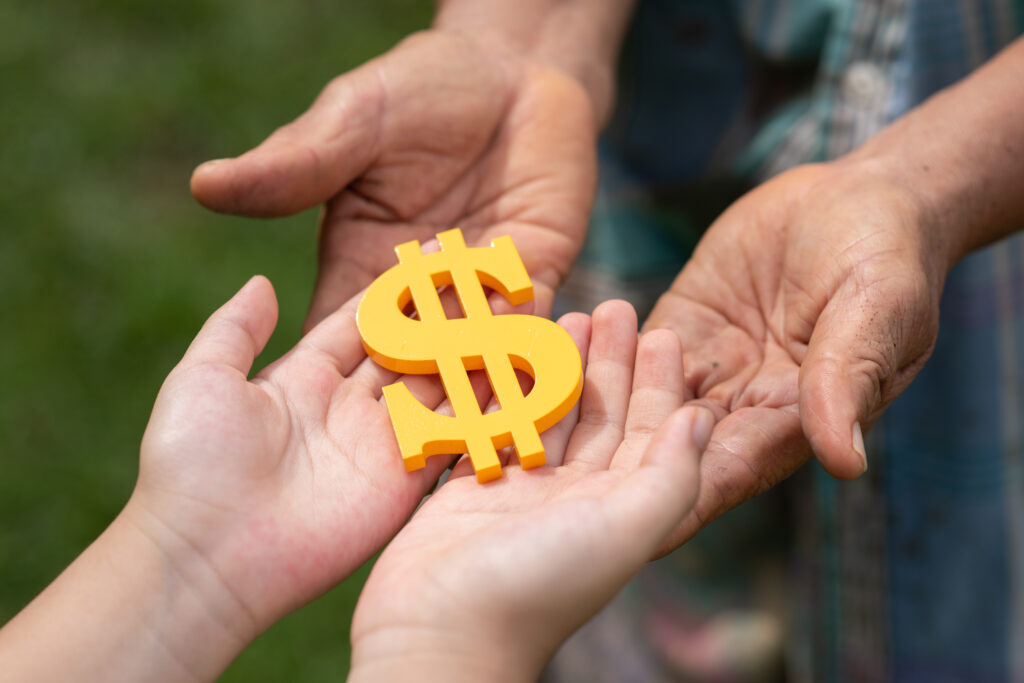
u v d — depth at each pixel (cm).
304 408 60
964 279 68
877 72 69
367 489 59
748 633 78
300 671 80
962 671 70
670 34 74
